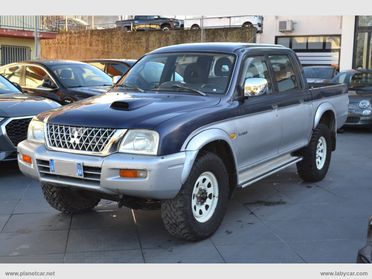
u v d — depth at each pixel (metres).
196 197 4.70
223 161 5.16
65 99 9.70
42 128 4.89
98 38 34.09
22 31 23.94
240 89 5.34
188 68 5.64
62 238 4.95
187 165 4.38
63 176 4.58
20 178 7.35
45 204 6.07
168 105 4.83
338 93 7.62
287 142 6.26
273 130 5.83
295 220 5.51
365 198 6.42
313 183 7.19
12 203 6.10
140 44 32.53
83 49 34.81
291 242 4.84
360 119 12.18
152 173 4.18
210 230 4.85
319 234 5.07
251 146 5.41
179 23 35.16
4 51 23.77
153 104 4.85
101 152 4.39
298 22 33.59
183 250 4.63
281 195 6.54
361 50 20.86
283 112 6.04
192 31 30.59
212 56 5.64
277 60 6.26
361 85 13.36
